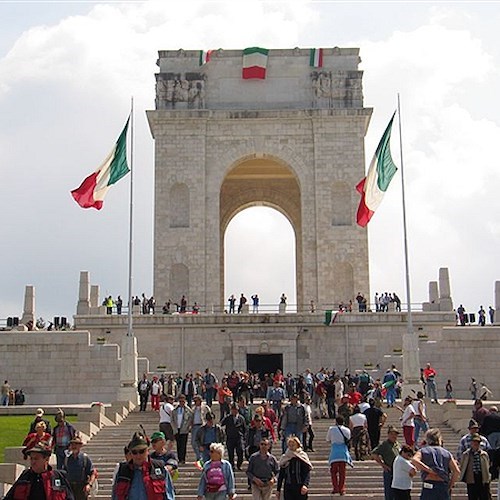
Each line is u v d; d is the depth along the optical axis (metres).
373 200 48.00
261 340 56.41
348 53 67.88
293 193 77.88
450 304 58.31
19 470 23.25
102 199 45.34
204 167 66.19
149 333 56.97
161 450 15.66
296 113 66.44
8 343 51.56
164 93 67.12
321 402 39.66
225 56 67.94
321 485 26.19
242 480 26.48
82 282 60.12
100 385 51.12
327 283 64.62
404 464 19.23
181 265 65.31
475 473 20.09
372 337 56.47
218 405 40.88
